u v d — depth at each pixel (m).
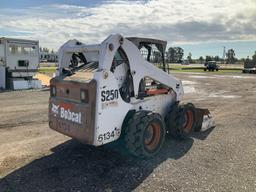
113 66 4.97
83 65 5.56
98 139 4.64
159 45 6.19
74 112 4.86
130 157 5.38
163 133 5.58
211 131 7.36
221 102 12.68
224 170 4.89
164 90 6.30
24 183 4.40
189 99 13.69
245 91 17.36
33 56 18.20
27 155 5.59
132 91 5.38
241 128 7.73
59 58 5.59
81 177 4.59
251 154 5.68
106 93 4.67
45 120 8.62
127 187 4.26
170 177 4.59
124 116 5.10
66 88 5.04
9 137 6.86
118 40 4.84
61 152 5.70
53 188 4.24
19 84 17.14
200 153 5.68
